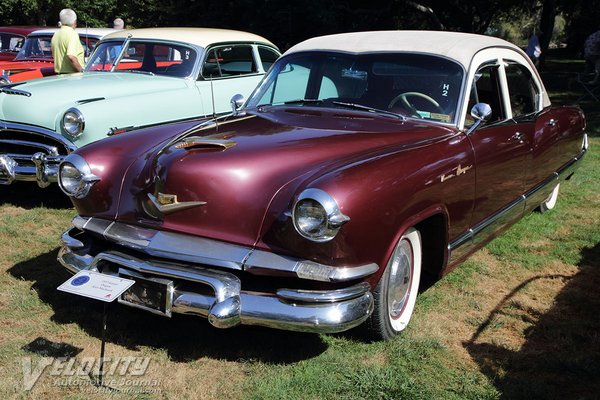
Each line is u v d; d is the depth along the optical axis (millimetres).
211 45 7301
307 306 3014
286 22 18297
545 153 5133
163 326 3748
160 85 6797
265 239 3111
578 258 5000
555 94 15539
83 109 5809
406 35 4570
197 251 3168
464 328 3818
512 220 4852
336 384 3141
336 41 4691
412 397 3033
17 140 6039
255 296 3080
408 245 3588
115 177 3646
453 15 26391
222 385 3141
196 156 3365
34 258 4816
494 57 4508
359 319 3068
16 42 11680
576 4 30938
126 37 7578
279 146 3463
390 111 4160
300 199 2918
